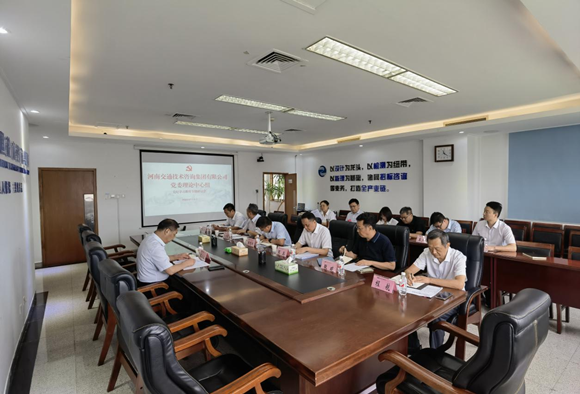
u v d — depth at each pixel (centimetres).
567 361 249
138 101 415
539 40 249
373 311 178
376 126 631
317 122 584
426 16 214
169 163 764
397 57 285
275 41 250
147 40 244
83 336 305
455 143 632
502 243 363
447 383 130
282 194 1199
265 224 368
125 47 255
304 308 183
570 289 292
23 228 357
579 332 300
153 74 317
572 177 522
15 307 279
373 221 306
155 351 109
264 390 150
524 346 113
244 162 904
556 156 536
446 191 648
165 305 242
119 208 691
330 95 402
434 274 254
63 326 328
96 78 325
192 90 372
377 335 150
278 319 168
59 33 190
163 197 754
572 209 524
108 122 550
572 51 235
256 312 178
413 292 208
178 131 661
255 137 762
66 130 504
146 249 277
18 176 335
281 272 254
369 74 326
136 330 109
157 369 110
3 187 248
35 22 177
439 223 383
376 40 250
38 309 377
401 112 505
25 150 402
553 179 542
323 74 324
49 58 225
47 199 609
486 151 620
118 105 434
